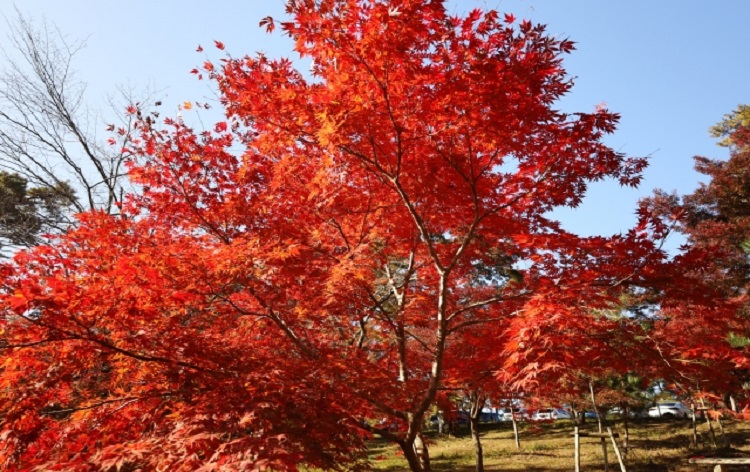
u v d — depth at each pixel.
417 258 9.56
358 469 5.39
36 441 4.74
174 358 5.12
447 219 8.26
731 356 6.74
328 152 6.72
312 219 7.65
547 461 17.19
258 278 6.07
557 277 7.09
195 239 7.13
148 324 5.20
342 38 5.31
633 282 6.67
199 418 4.11
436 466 17.34
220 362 5.24
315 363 6.04
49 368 4.77
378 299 10.30
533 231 8.27
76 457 4.13
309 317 7.65
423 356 11.51
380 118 6.07
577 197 7.41
